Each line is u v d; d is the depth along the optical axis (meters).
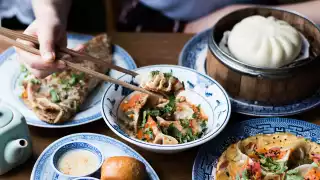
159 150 1.11
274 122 1.25
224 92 1.24
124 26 2.20
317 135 1.21
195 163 1.13
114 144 1.18
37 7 1.35
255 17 1.42
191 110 1.26
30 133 1.25
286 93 1.29
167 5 2.05
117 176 1.03
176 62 1.51
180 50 1.56
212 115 1.23
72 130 1.26
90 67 1.40
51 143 1.21
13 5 2.07
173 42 1.60
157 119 1.21
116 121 1.19
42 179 1.09
